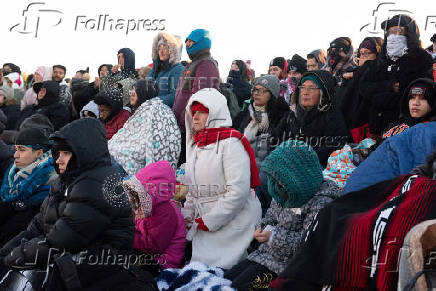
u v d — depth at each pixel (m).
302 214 3.22
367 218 2.00
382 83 4.44
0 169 4.70
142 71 7.04
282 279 2.14
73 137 2.84
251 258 3.45
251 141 4.71
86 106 5.72
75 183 2.83
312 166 3.20
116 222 2.85
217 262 3.73
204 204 3.89
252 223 3.84
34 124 4.57
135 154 4.62
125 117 5.19
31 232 3.46
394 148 3.24
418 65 4.38
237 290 3.25
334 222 2.11
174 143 4.76
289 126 4.48
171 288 3.34
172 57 5.65
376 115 4.46
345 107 4.85
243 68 6.93
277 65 6.61
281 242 3.24
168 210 3.73
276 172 3.18
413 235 1.79
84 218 2.74
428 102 3.61
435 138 3.17
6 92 8.15
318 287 2.07
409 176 2.13
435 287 1.72
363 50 5.08
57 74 7.91
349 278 1.96
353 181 3.31
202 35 5.14
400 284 1.80
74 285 2.68
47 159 4.18
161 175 3.71
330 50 5.88
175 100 5.21
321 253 2.10
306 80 4.18
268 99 4.75
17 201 4.17
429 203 1.91
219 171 3.82
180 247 3.86
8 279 3.14
